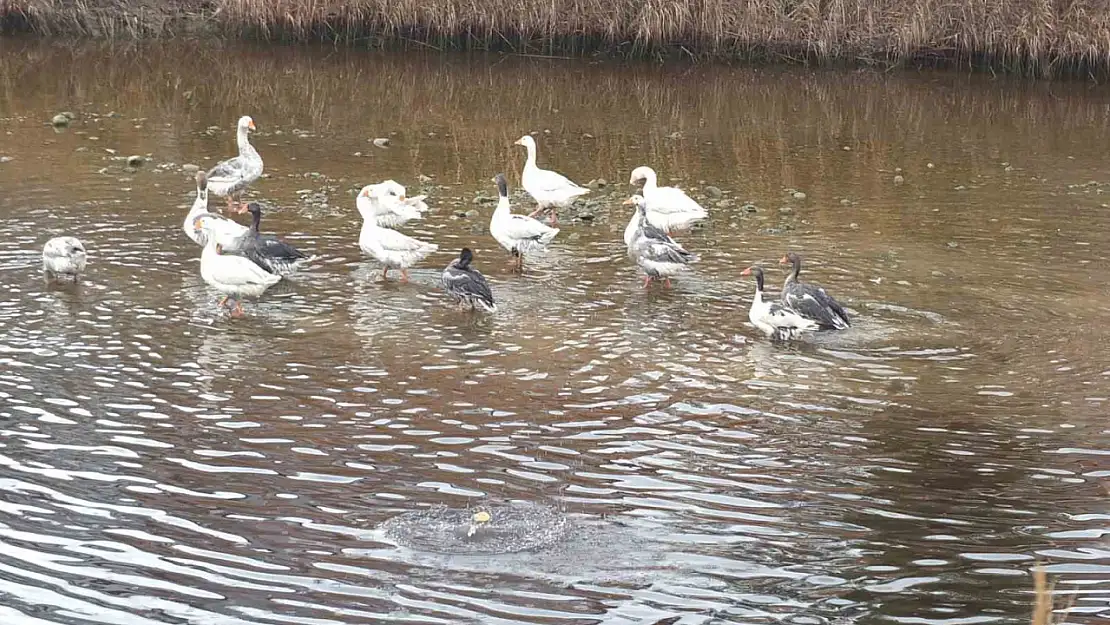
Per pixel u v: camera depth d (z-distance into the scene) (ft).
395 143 97.35
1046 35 126.62
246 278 56.80
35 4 137.39
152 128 99.19
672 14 132.05
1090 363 52.54
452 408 46.39
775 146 99.81
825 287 63.21
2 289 58.59
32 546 35.58
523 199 82.28
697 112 112.06
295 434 43.68
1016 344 55.01
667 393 48.49
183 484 39.63
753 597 33.83
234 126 101.50
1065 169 92.99
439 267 65.51
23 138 93.04
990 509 39.14
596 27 133.80
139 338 52.95
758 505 39.27
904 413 46.83
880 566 35.60
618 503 39.19
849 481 41.06
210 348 52.06
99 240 67.56
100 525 36.88
